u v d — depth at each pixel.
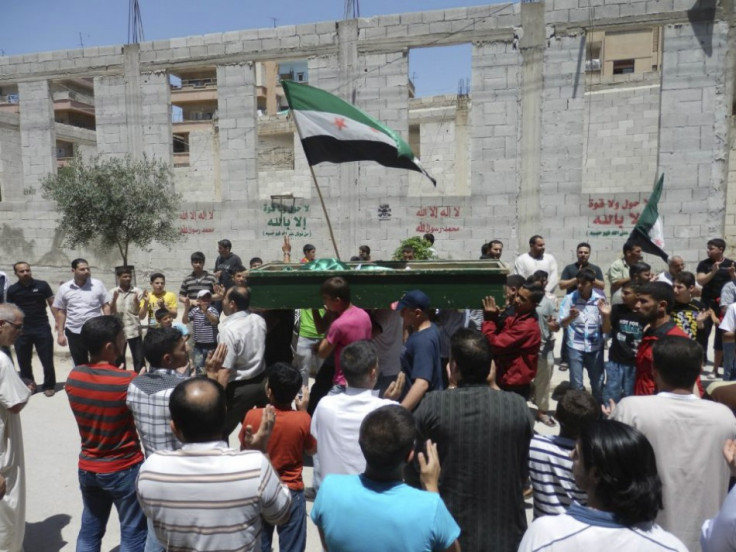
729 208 14.36
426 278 4.73
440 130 23.00
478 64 13.53
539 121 13.28
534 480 2.81
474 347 3.01
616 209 13.02
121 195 12.44
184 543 2.26
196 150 23.08
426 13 13.73
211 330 7.49
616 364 5.20
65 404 7.69
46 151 16.91
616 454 1.81
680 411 2.83
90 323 3.56
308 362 7.31
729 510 2.07
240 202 15.58
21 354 7.97
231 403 4.89
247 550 2.30
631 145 18.41
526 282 5.30
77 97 43.03
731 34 12.06
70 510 4.88
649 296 4.25
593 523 1.81
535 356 5.07
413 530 2.09
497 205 13.77
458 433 2.86
